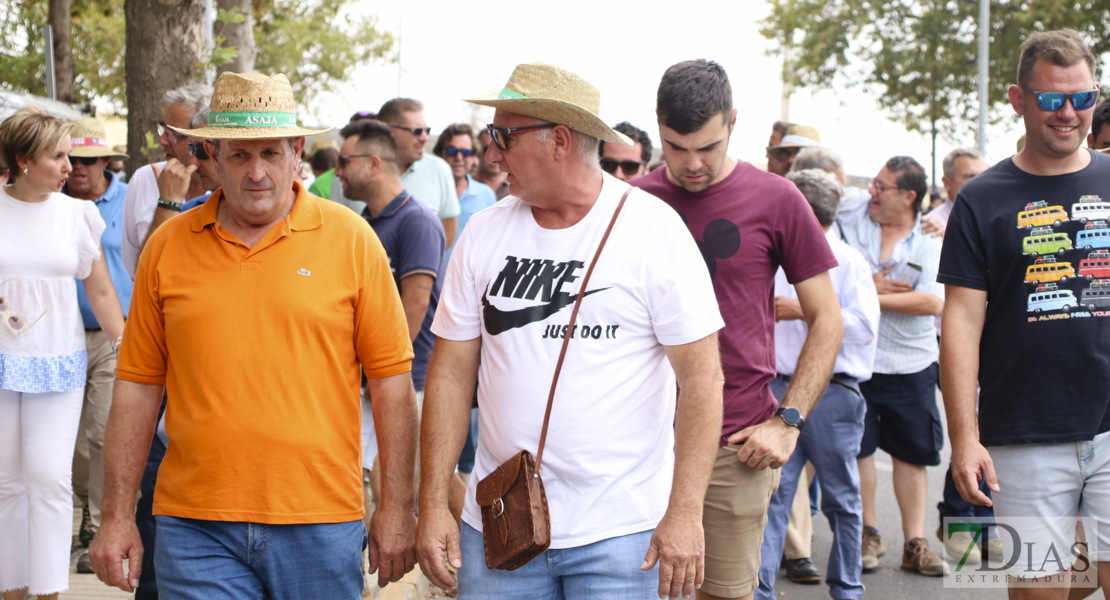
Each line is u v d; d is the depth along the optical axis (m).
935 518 6.60
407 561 3.02
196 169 4.54
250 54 9.90
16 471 4.07
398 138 6.36
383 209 4.73
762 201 3.64
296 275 2.86
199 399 2.82
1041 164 3.50
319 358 2.87
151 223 4.52
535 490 2.71
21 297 4.00
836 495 4.86
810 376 3.57
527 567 2.82
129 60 6.70
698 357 2.74
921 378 5.65
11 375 3.94
